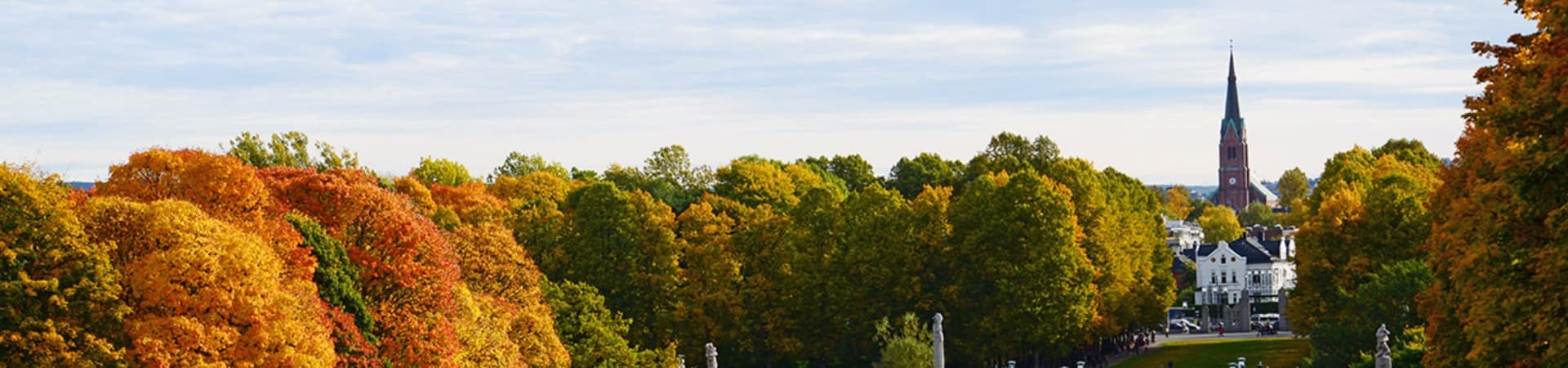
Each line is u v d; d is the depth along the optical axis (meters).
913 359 106.25
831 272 119.75
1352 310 108.19
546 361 91.38
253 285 62.44
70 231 58.81
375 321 75.56
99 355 56.47
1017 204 118.25
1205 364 139.38
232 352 60.78
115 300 58.97
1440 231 55.44
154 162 73.56
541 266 123.69
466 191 156.25
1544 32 46.38
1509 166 42.03
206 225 62.91
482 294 92.06
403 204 84.62
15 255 56.66
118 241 61.41
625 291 121.38
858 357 121.56
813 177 190.25
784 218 126.94
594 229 123.25
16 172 59.19
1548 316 42.50
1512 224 44.47
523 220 129.75
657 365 102.44
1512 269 44.56
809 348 120.19
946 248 119.81
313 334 64.75
